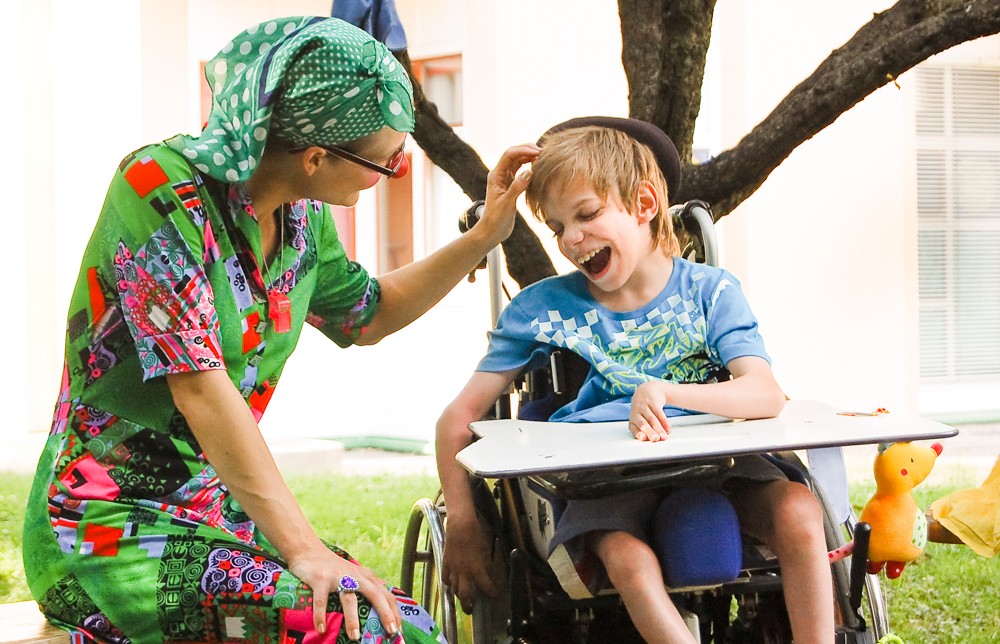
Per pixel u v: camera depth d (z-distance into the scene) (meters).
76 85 8.25
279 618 1.66
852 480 6.25
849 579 2.16
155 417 1.82
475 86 7.16
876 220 7.75
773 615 2.20
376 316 2.37
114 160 7.89
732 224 7.70
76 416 1.83
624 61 3.50
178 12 7.55
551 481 1.95
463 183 3.57
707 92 7.75
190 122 7.61
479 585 2.25
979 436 8.01
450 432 2.34
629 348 2.31
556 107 7.16
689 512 1.93
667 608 1.83
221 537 1.79
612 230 2.24
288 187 1.91
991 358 8.77
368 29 2.02
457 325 7.67
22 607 2.01
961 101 8.51
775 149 3.29
